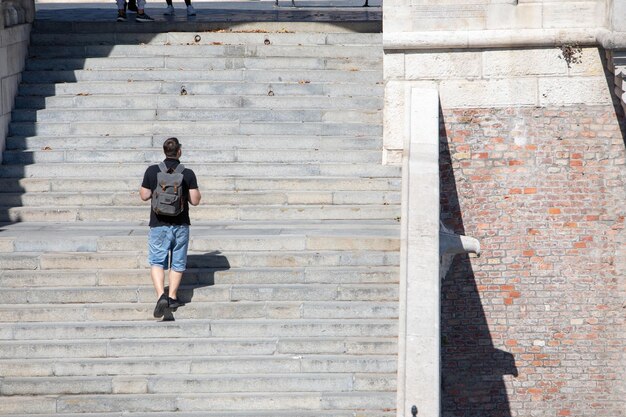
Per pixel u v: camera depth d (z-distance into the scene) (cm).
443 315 2188
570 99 2156
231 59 2369
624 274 2172
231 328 1723
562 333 2181
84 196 2080
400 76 2164
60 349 1694
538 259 2178
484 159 2170
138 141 2198
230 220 2041
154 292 1784
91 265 1853
